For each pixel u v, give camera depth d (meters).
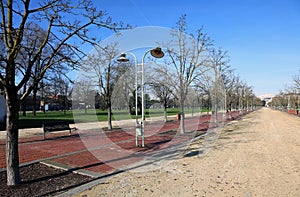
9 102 4.66
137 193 4.50
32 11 4.57
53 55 5.22
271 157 7.52
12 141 4.72
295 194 4.50
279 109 65.12
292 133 14.02
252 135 13.05
